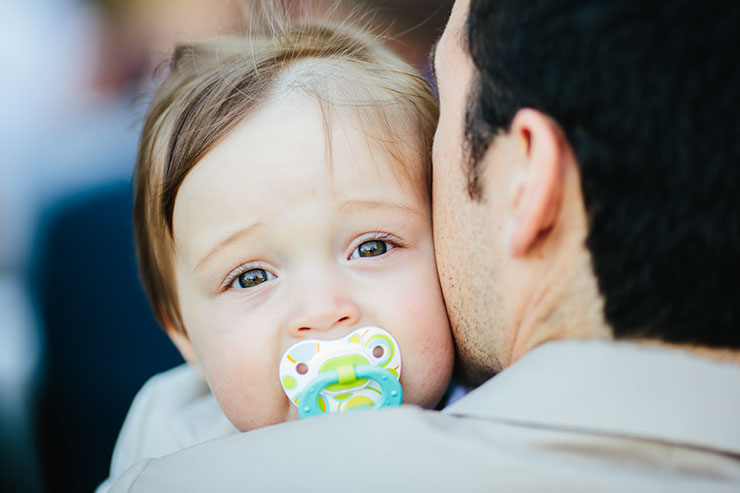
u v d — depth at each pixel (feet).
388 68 3.79
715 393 2.18
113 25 6.89
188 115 3.65
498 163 2.55
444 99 2.95
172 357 6.12
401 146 3.46
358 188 3.32
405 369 3.27
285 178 3.28
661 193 2.16
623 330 2.31
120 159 6.02
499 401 2.38
